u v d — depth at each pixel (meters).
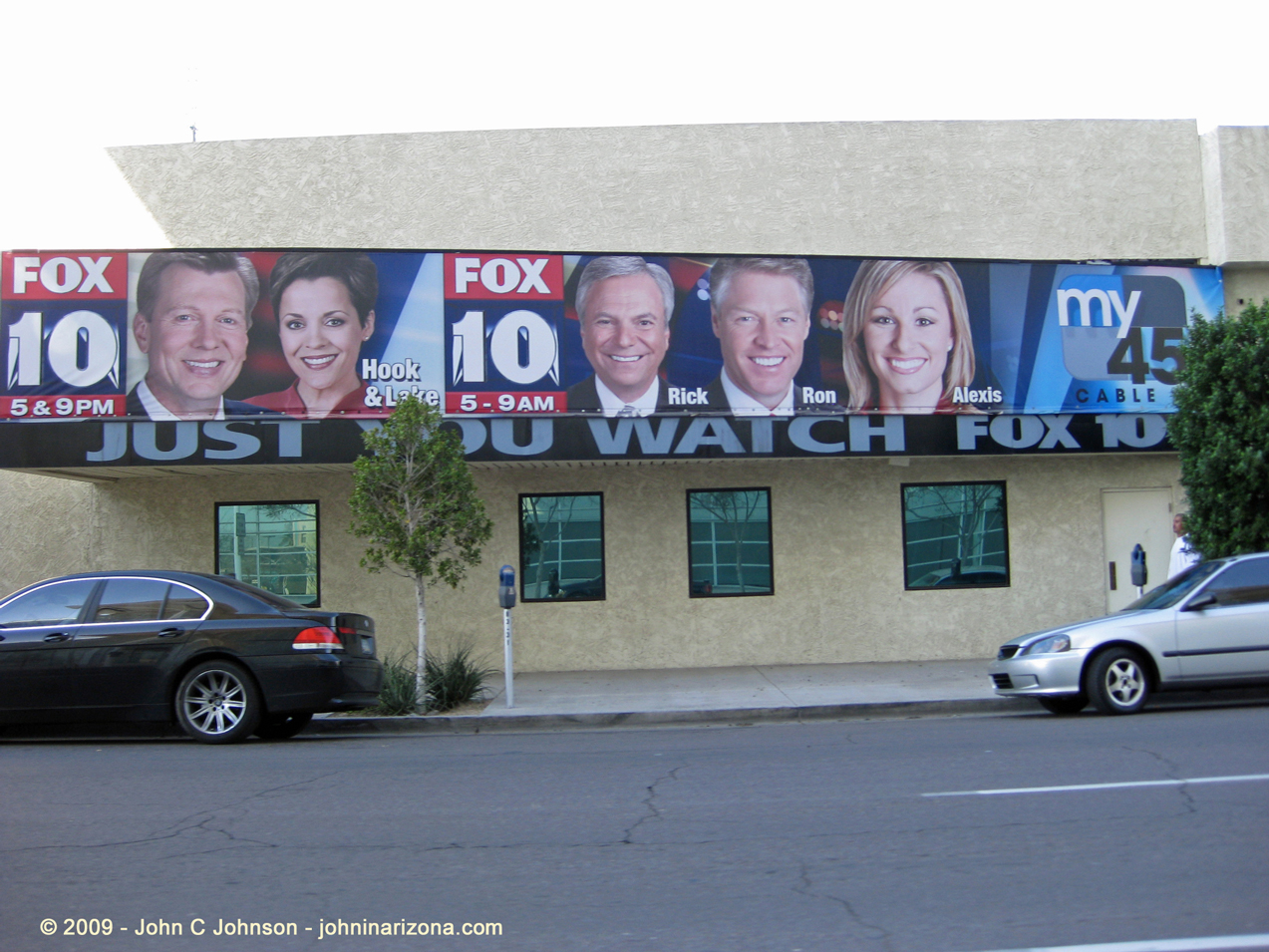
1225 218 15.88
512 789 7.68
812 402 14.30
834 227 16.16
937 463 15.80
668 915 4.87
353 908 5.05
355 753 9.53
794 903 4.98
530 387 14.00
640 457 13.99
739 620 15.49
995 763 8.06
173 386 13.73
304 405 13.81
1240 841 5.70
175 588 10.30
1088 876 5.22
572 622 15.41
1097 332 14.91
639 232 16.09
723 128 16.22
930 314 14.59
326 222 16.12
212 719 10.06
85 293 13.77
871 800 6.94
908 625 15.59
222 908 5.08
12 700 9.95
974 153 16.31
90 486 15.63
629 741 10.23
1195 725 9.58
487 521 12.43
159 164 16.20
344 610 15.41
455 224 16.11
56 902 5.19
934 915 4.76
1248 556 10.88
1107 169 16.36
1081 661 10.49
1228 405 12.56
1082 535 15.80
